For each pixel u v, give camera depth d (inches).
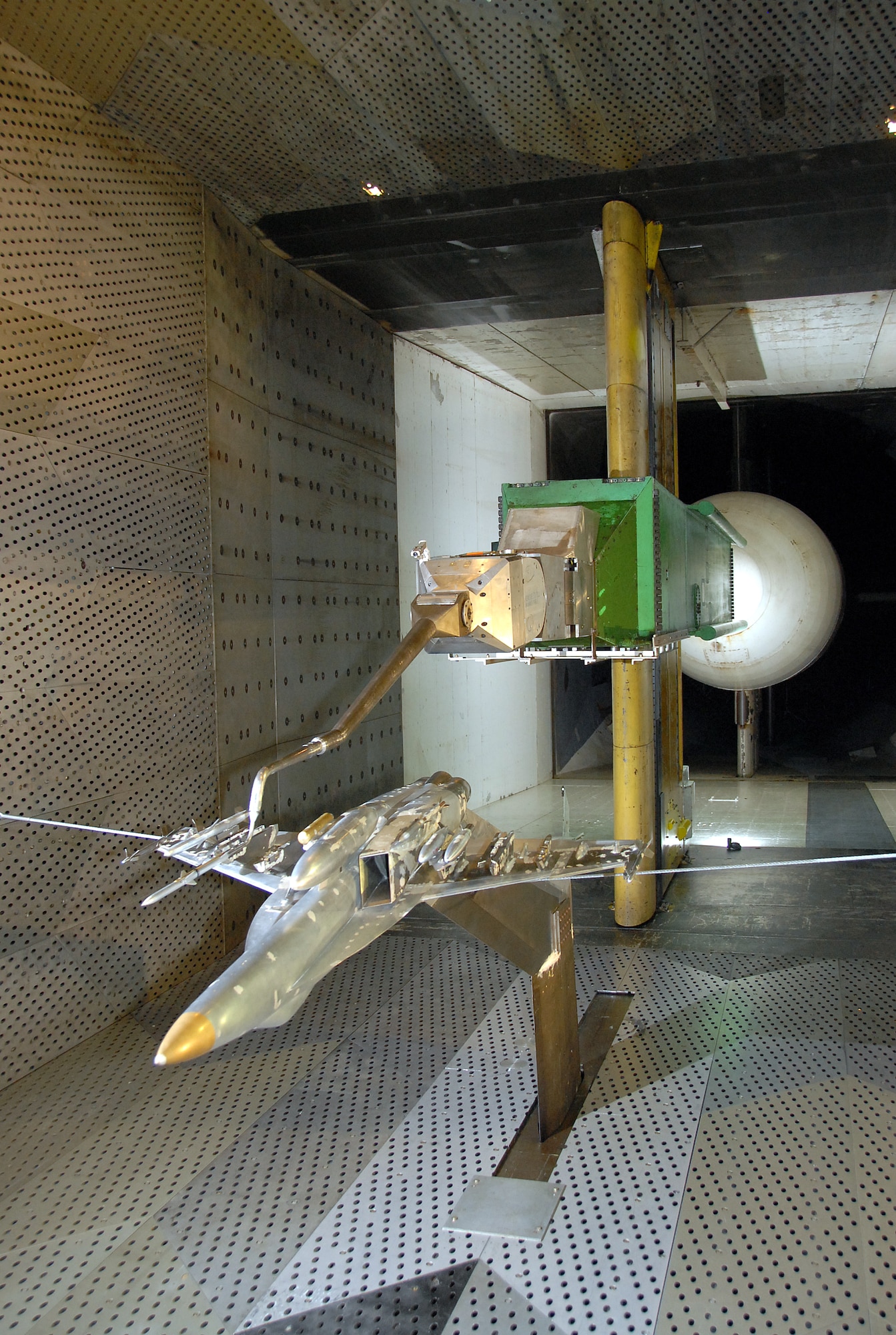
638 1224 114.3
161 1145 135.9
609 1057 157.8
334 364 269.0
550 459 466.0
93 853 172.4
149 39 154.8
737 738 432.8
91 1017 172.1
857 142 191.2
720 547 303.6
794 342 333.4
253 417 224.4
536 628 142.5
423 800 121.0
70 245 166.6
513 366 364.8
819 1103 139.9
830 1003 175.8
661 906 240.2
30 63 158.6
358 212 219.6
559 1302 102.0
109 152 176.2
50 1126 141.8
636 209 216.2
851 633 487.2
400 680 309.6
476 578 131.7
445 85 168.6
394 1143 134.6
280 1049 165.3
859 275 259.4
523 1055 159.9
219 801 206.8
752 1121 136.1
